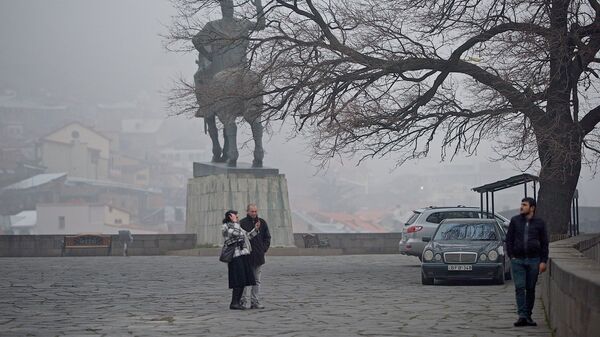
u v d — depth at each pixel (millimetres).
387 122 42000
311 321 22719
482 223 35719
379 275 41031
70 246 67562
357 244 68312
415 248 46531
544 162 40844
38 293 32312
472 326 21188
